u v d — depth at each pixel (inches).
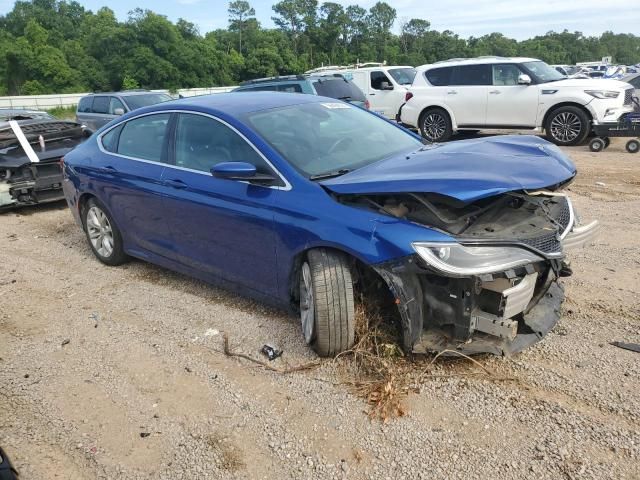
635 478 100.0
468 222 127.3
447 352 129.2
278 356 145.9
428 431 115.4
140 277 208.4
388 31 4185.5
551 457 106.2
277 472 107.7
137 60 2650.1
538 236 125.9
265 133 157.9
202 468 110.0
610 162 395.5
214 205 161.5
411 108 549.6
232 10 3646.7
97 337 164.1
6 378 144.6
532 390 126.0
